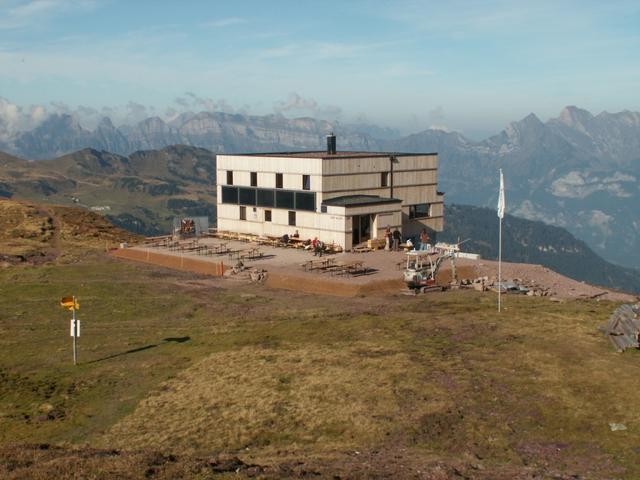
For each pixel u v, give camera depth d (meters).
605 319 40.38
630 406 26.52
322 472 20.64
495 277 57.91
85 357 38.25
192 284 59.34
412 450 23.72
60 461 21.52
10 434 27.44
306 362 33.97
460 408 27.17
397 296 51.66
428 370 31.62
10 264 69.38
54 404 30.95
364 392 29.34
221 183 85.62
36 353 39.25
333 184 75.00
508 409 26.89
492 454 23.22
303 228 76.00
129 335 42.88
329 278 56.28
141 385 33.16
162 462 21.86
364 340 37.69
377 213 73.88
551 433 24.73
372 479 19.95
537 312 42.84
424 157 85.56
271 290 56.19
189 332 43.00
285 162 77.38
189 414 28.55
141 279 61.81
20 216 98.88
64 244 84.00
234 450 24.59
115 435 26.78
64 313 49.25
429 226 87.19
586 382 29.14
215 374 33.38
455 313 43.62
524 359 32.53
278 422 27.02
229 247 75.19
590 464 22.16
